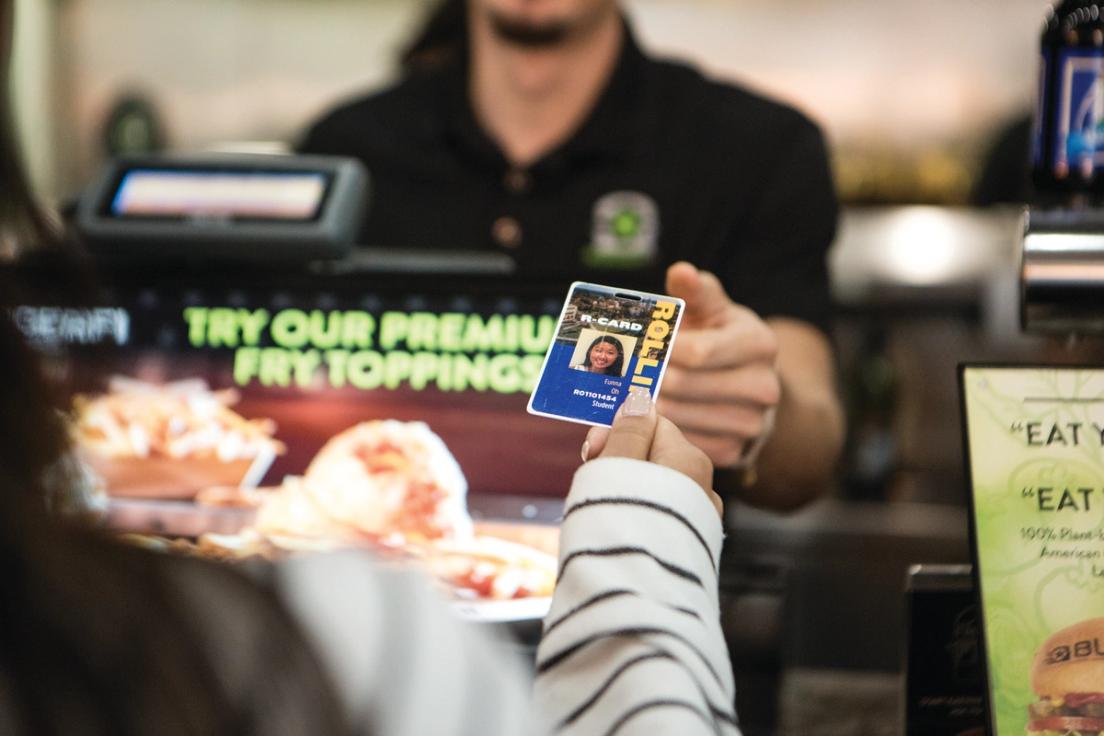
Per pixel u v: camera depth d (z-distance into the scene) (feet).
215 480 4.07
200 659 1.73
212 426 4.16
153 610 1.74
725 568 4.30
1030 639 3.22
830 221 6.35
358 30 12.64
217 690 1.72
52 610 1.68
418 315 4.25
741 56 12.10
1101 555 3.26
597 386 3.09
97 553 1.79
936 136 11.89
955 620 3.51
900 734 3.67
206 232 4.34
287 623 1.82
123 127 12.83
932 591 3.50
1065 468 3.32
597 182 6.40
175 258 4.44
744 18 12.04
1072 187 3.81
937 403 11.00
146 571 1.80
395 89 6.89
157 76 12.89
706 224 6.32
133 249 4.43
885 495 10.72
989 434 3.34
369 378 4.22
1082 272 3.62
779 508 5.53
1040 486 3.31
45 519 1.75
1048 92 3.83
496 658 2.08
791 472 5.34
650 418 2.86
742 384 3.98
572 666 2.47
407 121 6.71
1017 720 3.17
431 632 1.96
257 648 1.78
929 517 10.41
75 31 12.85
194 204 4.41
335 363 4.24
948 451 10.89
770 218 6.27
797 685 4.49
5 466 1.77
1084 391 3.36
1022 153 11.14
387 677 1.87
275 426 4.17
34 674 1.66
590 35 6.34
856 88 11.97
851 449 10.81
